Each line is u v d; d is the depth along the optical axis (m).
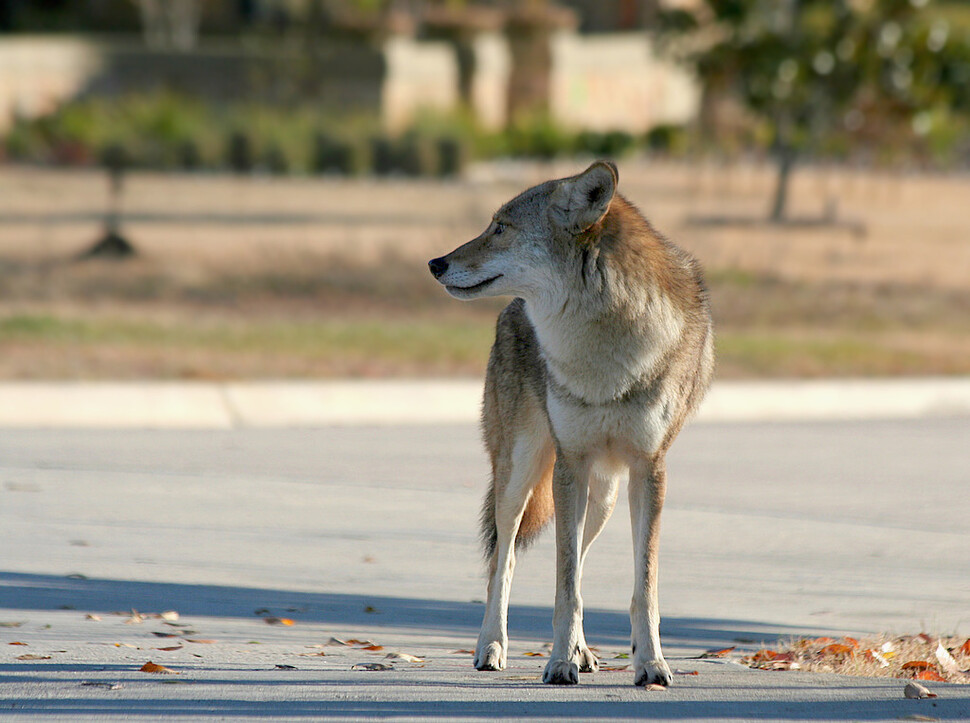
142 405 31.30
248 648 13.52
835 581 17.95
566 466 12.55
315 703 10.94
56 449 26.70
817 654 13.75
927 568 18.81
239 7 120.06
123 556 18.14
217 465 25.52
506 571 13.32
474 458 26.89
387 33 105.00
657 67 123.81
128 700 10.90
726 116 83.31
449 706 10.93
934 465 27.08
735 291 51.12
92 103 96.06
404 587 17.09
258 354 38.19
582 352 12.24
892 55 65.19
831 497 23.83
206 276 51.62
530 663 13.44
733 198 82.25
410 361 38.22
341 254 56.59
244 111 93.75
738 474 25.88
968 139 96.00
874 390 35.75
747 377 37.38
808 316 47.31
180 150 87.75
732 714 10.85
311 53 104.94
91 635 13.74
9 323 40.91
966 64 65.06
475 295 12.62
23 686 11.33
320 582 17.17
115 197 68.25
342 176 89.12
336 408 32.28
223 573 17.41
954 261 61.66
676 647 14.37
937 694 11.73
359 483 24.17
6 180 81.06
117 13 121.56
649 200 79.19
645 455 12.42
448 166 90.75
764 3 65.56
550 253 12.31
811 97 67.50
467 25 110.69
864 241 66.88
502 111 113.75
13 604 15.10
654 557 12.38
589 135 106.94
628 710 10.90
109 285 49.41
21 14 121.88
